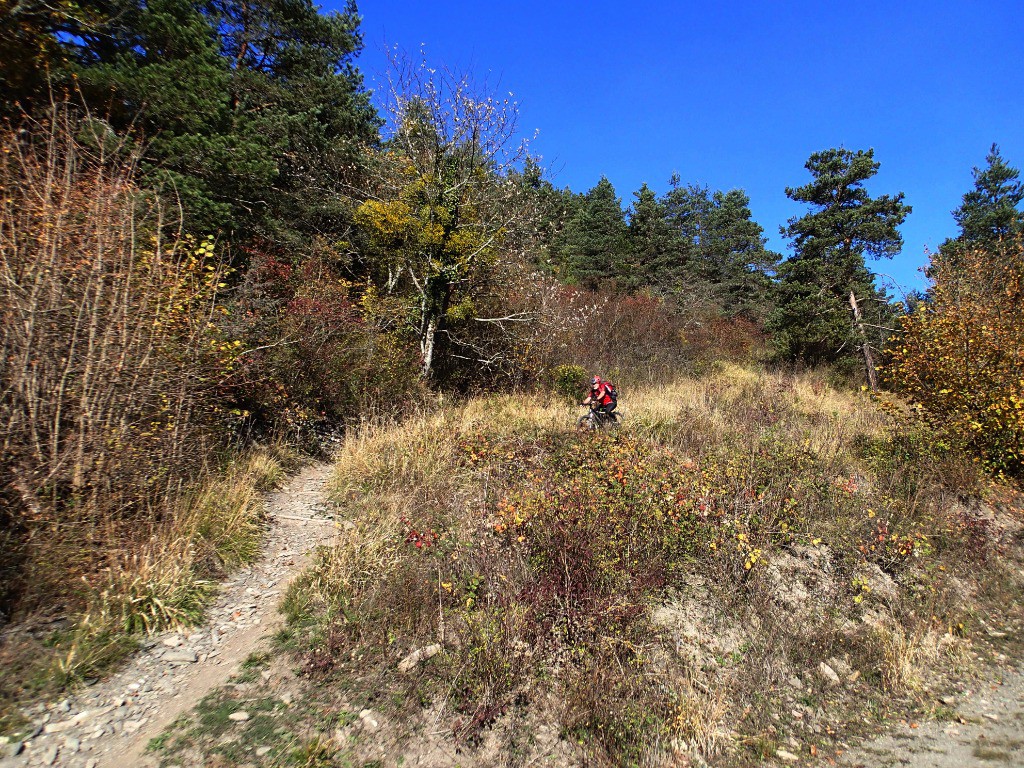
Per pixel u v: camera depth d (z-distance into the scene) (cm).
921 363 1062
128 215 514
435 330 1365
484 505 601
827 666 490
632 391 1630
